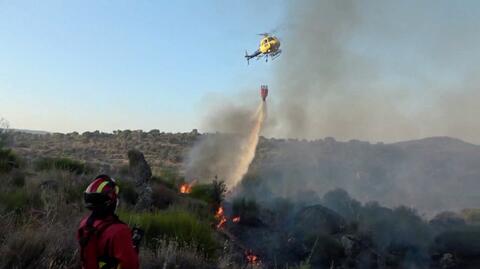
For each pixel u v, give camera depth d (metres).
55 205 9.65
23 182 14.55
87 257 3.92
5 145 21.77
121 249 3.84
